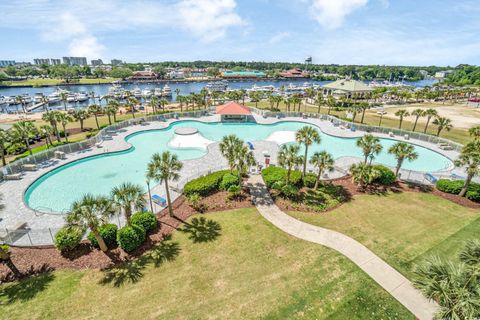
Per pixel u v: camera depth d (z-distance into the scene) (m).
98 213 16.14
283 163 24.59
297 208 22.94
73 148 37.03
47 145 39.28
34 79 180.62
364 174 25.72
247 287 14.89
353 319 13.05
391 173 27.39
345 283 15.15
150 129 48.84
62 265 16.27
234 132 49.75
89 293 14.43
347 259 17.03
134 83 165.75
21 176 29.20
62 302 13.88
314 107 77.25
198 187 24.27
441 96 100.56
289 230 20.05
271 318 13.09
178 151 39.09
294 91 119.12
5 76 167.50
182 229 20.00
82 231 15.67
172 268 16.22
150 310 13.49
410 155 26.80
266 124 54.75
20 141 39.38
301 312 13.39
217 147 39.56
